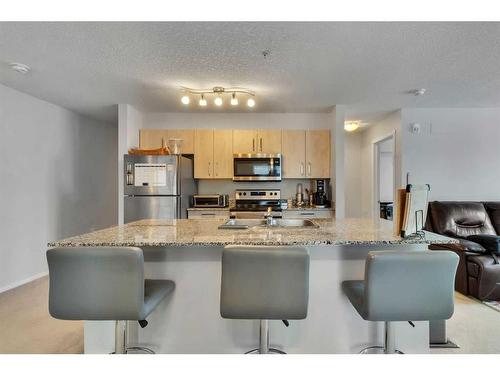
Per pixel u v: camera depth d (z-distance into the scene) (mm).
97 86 3344
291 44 2352
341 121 4145
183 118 4609
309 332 1924
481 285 2961
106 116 4773
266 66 2787
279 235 1857
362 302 1534
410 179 4281
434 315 1449
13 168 3455
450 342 2186
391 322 1631
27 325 2523
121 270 1427
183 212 4129
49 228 3982
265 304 1469
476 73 2963
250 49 2443
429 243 1688
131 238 1762
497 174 4277
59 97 3756
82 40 2283
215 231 2059
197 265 1922
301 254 1453
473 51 2471
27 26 2074
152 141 4480
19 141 3531
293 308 1469
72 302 1437
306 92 3562
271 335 1917
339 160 4184
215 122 4625
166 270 1927
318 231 2029
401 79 3131
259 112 4562
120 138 4066
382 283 1438
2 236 3316
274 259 1451
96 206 4992
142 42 2318
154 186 3904
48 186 3973
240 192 4684
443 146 4289
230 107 4258
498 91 3521
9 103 3398
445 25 2068
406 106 4176
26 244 3625
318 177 4484
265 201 4680
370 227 2234
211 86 3352
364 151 5723
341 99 3850
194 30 2146
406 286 1438
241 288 1468
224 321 1920
